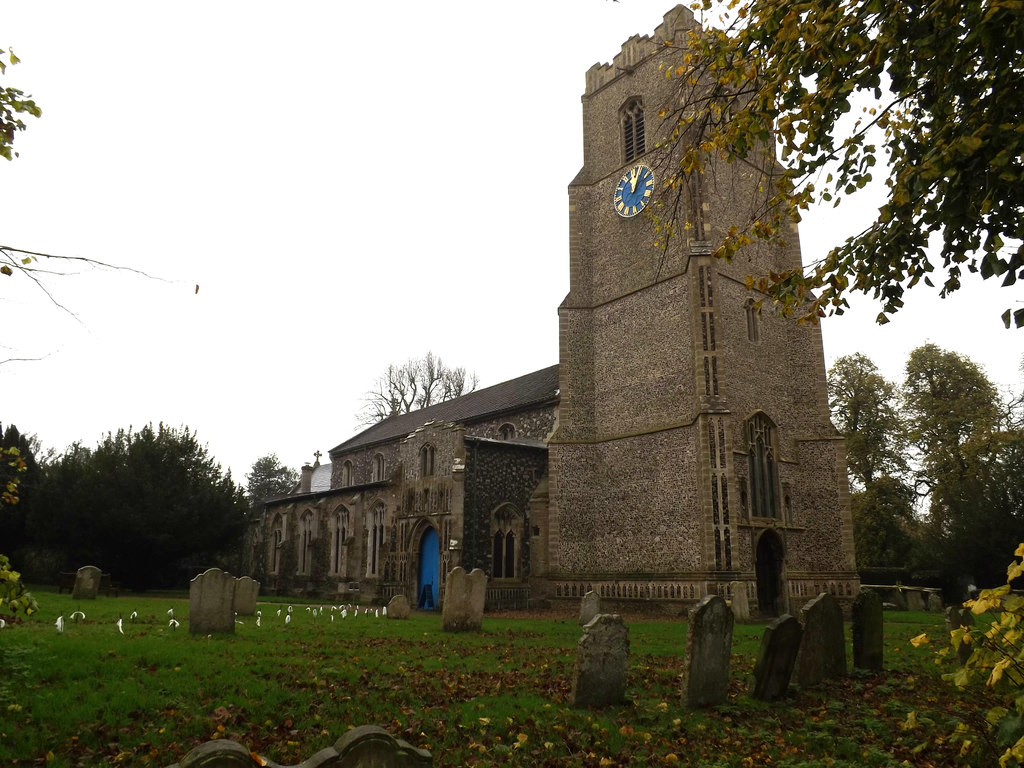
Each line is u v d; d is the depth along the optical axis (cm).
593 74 3331
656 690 964
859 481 4403
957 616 1323
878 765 689
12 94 682
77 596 2294
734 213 2841
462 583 1677
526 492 3106
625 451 2795
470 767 645
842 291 781
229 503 3656
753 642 1507
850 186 745
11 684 788
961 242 705
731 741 760
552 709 830
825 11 681
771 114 771
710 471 2430
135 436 3497
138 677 868
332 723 739
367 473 4884
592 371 3014
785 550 2647
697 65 905
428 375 6150
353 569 3625
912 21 655
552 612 2697
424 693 886
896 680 1059
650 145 2961
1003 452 3341
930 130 707
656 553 2594
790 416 2867
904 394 4278
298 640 1337
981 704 893
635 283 2906
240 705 775
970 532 3189
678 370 2667
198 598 1355
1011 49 608
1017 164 594
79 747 634
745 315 2780
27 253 567
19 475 3356
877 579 3584
